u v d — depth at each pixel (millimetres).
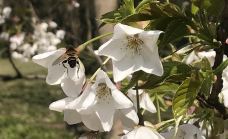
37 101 2799
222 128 303
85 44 273
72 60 266
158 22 264
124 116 267
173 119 277
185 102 254
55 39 1322
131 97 310
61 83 271
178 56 325
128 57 256
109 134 554
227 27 289
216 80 286
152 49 250
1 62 4148
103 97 263
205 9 273
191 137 267
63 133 2104
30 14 1393
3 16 1364
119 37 256
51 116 2533
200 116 291
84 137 294
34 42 1380
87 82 265
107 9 576
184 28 270
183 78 264
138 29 254
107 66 370
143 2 265
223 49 289
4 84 3260
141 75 258
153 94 353
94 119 266
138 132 261
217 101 291
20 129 2248
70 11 1354
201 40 297
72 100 267
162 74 248
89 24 845
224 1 274
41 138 2131
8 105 2773
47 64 276
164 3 272
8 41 1367
